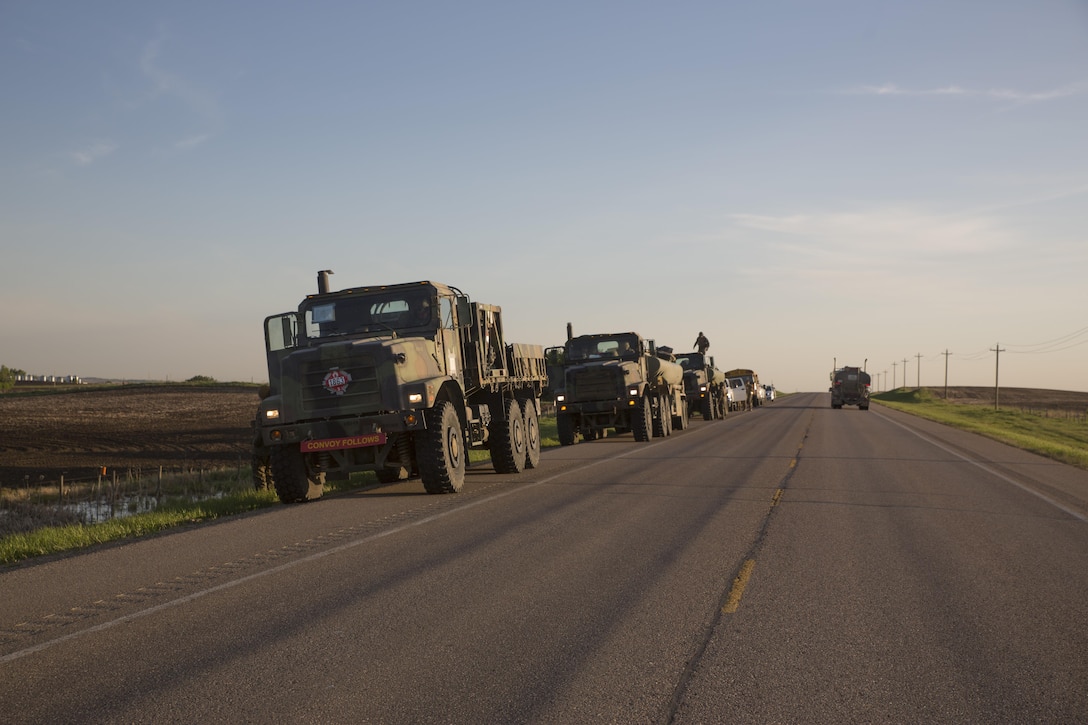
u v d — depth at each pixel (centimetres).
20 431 5075
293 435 1339
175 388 9700
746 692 468
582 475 1639
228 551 914
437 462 1348
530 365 1916
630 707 446
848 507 1191
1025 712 441
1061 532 997
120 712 451
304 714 443
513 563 811
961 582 732
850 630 588
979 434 3391
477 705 452
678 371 3316
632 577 748
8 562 966
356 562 830
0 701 473
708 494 1332
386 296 1488
